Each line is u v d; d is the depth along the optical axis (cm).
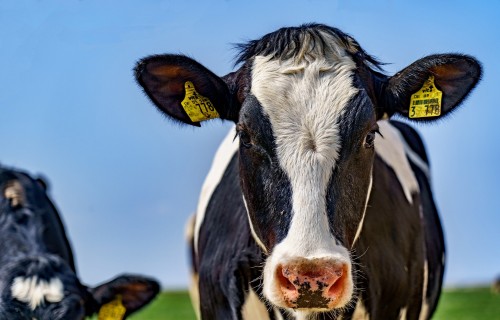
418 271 765
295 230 582
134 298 902
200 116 684
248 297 695
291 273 568
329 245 578
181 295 2128
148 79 670
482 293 1989
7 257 909
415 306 768
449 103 670
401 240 736
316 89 624
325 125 611
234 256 708
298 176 598
